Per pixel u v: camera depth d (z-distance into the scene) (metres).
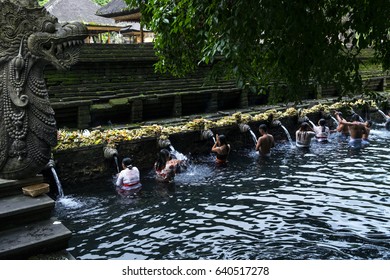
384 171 10.13
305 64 4.72
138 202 8.09
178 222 6.97
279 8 4.09
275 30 4.42
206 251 5.77
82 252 5.83
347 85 4.91
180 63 6.93
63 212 7.51
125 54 12.73
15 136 3.35
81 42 3.65
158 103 13.53
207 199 8.21
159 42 6.29
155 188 9.04
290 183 9.25
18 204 3.26
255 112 15.29
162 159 9.67
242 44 4.32
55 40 3.46
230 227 6.68
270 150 12.76
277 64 5.08
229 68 5.61
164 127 11.48
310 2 4.41
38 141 3.48
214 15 4.18
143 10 6.83
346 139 14.60
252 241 6.08
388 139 14.45
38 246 3.00
